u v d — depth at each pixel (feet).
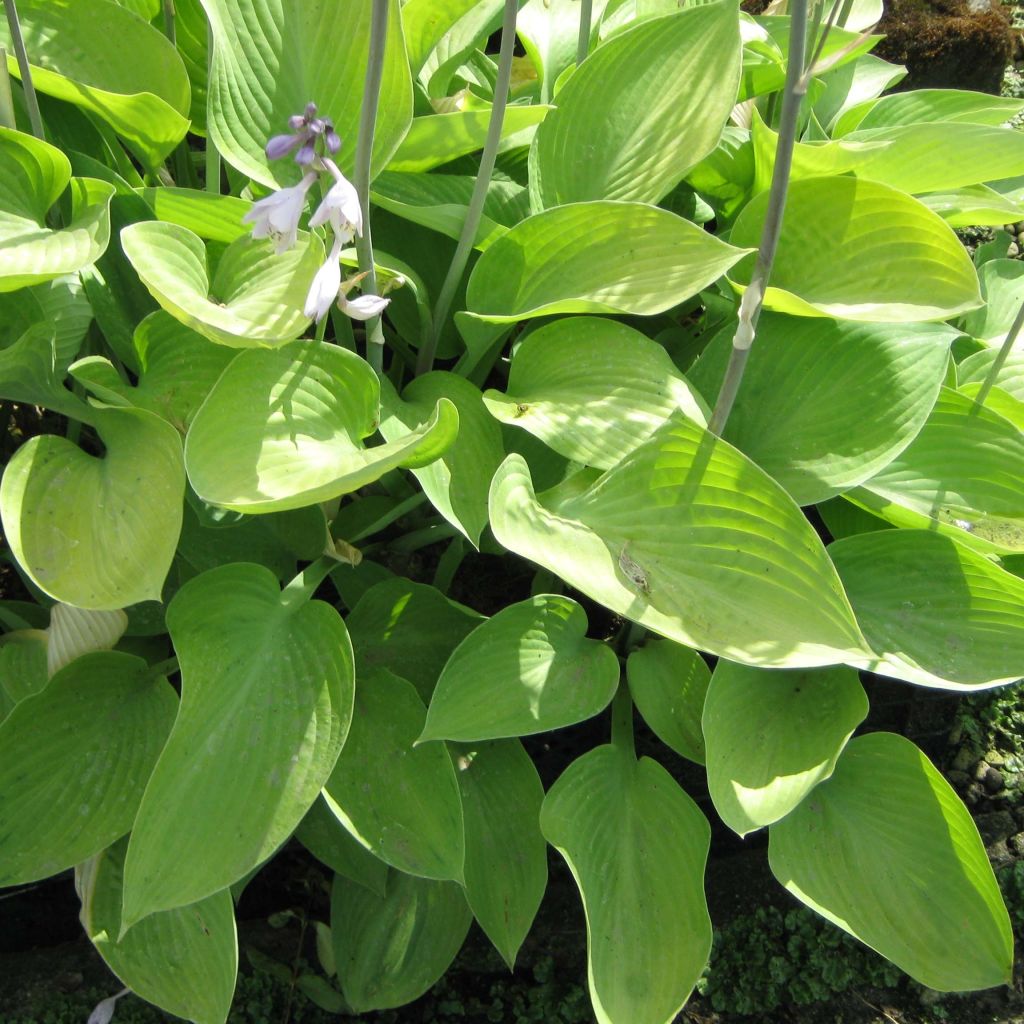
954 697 3.34
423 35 3.09
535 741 3.24
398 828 2.50
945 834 2.64
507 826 2.69
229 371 2.44
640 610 2.41
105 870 2.58
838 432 2.72
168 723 2.61
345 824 2.49
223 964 2.50
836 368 2.76
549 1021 2.85
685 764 3.25
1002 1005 2.94
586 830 2.61
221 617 2.51
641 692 2.77
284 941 2.93
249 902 3.02
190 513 2.78
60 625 2.64
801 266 2.86
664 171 2.83
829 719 2.63
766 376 2.80
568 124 2.92
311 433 2.46
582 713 2.57
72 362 2.73
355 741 2.59
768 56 3.20
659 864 2.61
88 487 2.46
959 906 2.59
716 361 2.84
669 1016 2.45
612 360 2.70
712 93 2.84
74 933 3.00
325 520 2.73
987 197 3.14
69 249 2.45
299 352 2.51
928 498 2.81
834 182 2.81
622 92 2.91
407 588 2.77
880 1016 2.93
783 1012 2.93
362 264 2.55
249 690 2.46
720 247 2.59
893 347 2.74
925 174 2.94
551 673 2.61
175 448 2.45
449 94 3.49
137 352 2.66
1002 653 2.63
